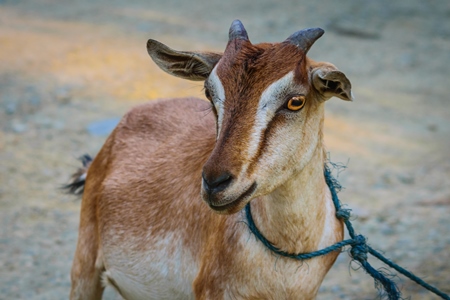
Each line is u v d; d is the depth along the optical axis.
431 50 24.72
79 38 21.30
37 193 12.03
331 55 23.16
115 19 24.12
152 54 5.46
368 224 11.26
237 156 4.70
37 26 22.22
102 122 15.05
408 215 11.67
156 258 6.40
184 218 6.20
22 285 9.28
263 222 5.47
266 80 4.85
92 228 7.16
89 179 7.43
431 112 18.67
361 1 30.17
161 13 25.72
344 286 9.24
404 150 15.50
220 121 4.89
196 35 23.06
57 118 15.25
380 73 21.89
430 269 9.43
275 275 5.55
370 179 13.50
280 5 28.45
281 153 4.90
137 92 17.19
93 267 7.17
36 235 10.68
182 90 17.52
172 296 6.43
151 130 7.14
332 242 5.80
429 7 30.02
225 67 4.98
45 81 17.45
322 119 5.45
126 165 7.01
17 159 13.21
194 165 6.35
